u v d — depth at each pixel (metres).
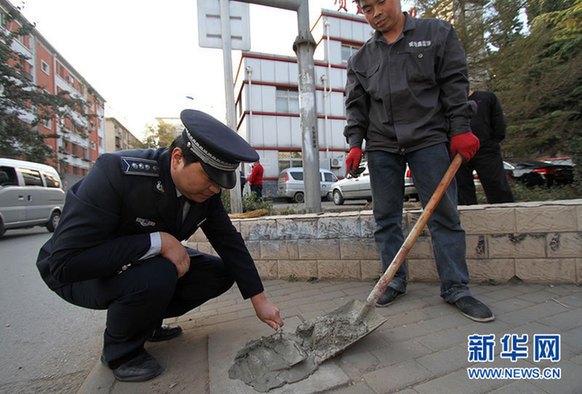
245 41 4.57
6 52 15.04
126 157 1.36
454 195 2.06
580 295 2.12
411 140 2.08
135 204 1.36
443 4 6.89
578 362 1.38
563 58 8.64
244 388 1.32
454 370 1.37
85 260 1.26
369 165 2.35
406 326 1.82
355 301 1.87
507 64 6.93
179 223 1.51
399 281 2.29
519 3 6.32
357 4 2.16
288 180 13.95
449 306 2.07
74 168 33.66
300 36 4.09
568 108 7.84
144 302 1.40
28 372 1.69
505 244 2.47
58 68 29.72
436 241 2.08
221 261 1.88
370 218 2.75
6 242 7.27
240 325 2.00
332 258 2.87
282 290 2.66
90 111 38.28
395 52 2.08
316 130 4.15
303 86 4.12
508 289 2.34
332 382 1.32
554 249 2.37
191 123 1.22
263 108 17.45
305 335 1.70
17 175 8.09
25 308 2.74
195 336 1.89
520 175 7.97
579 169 4.10
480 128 3.30
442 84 2.03
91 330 2.23
